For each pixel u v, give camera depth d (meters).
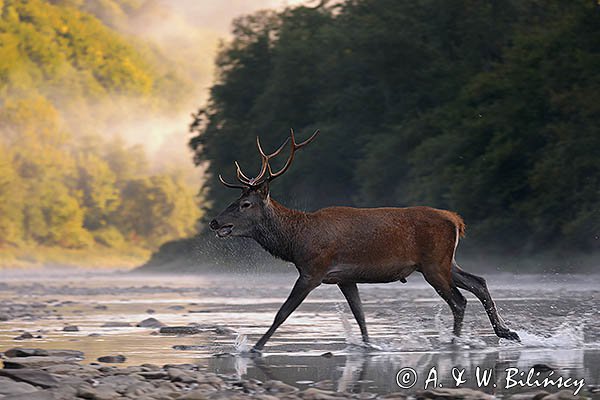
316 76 100.12
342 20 103.62
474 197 69.81
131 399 12.81
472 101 77.19
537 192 66.69
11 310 34.44
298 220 19.55
